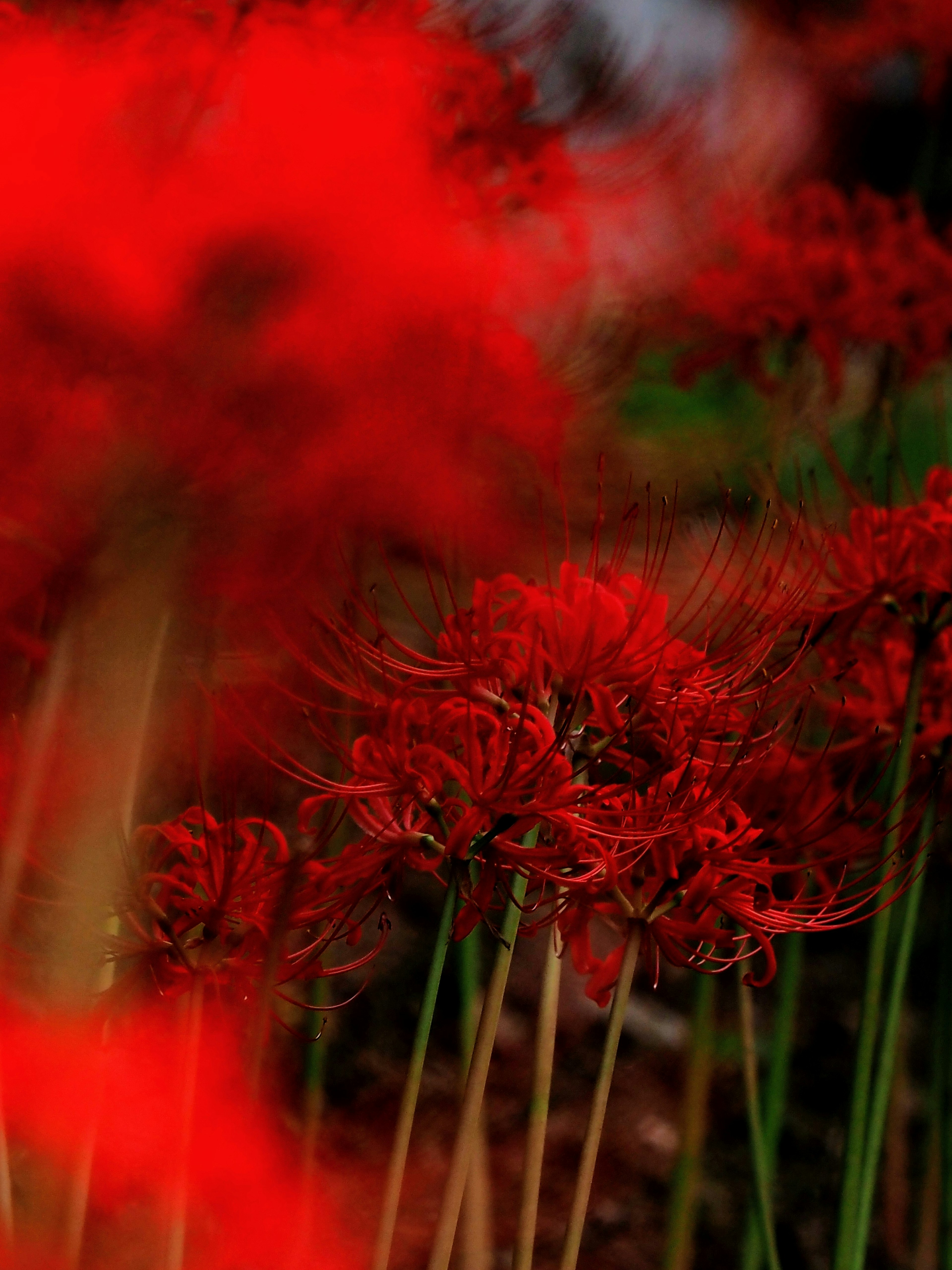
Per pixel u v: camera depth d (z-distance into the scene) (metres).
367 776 1.98
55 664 1.96
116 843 2.00
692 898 2.01
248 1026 2.05
